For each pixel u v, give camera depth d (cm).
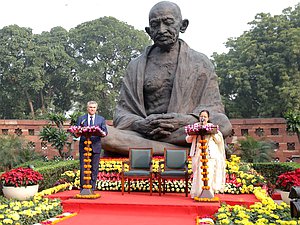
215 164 841
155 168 1012
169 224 660
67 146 2422
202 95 1245
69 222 678
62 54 3769
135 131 1217
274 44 3038
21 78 3606
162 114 1179
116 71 3919
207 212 731
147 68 1309
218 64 3353
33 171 912
